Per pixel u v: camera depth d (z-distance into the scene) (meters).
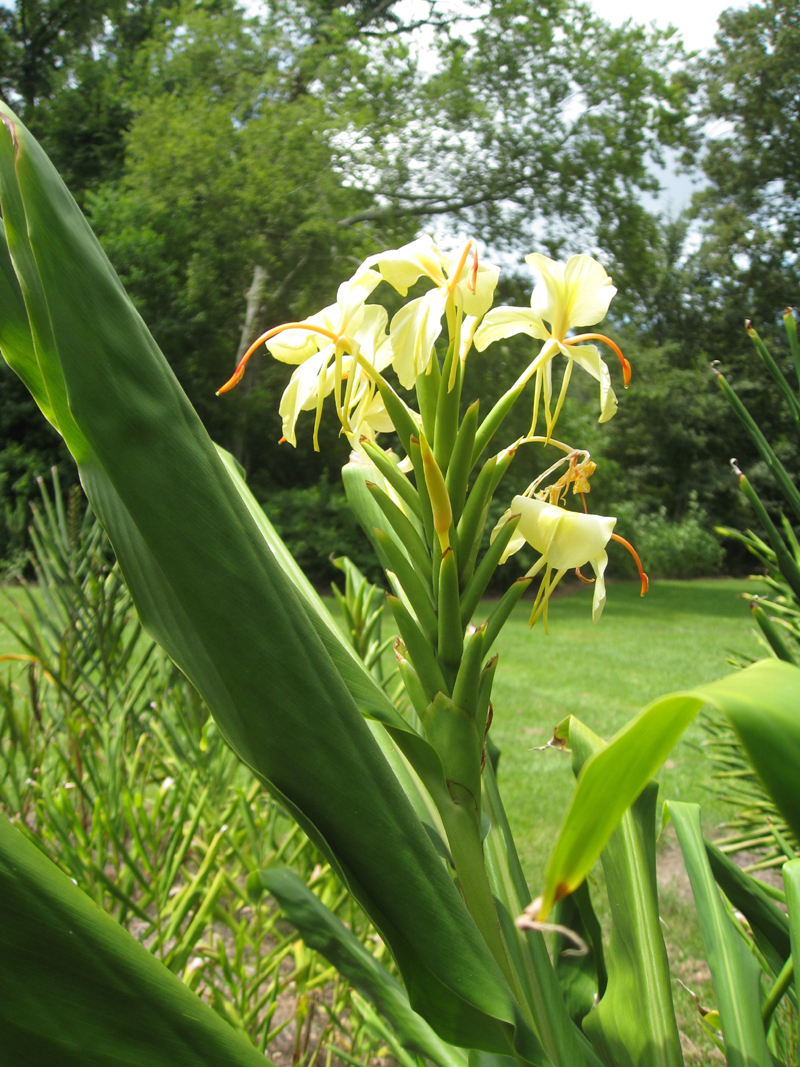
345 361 0.45
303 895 0.68
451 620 0.42
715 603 7.22
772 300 11.82
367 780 0.37
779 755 0.20
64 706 1.24
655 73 8.08
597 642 4.72
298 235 7.02
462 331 0.44
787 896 0.39
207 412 7.01
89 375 0.34
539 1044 0.37
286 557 0.55
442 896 0.37
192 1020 0.32
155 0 9.91
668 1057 0.48
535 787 2.11
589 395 8.67
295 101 8.12
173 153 6.88
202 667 0.37
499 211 8.38
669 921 1.40
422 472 0.43
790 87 10.91
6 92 10.06
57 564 1.24
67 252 0.34
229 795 1.29
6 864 0.30
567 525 0.42
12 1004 0.30
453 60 7.95
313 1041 1.00
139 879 0.90
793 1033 0.60
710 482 11.87
